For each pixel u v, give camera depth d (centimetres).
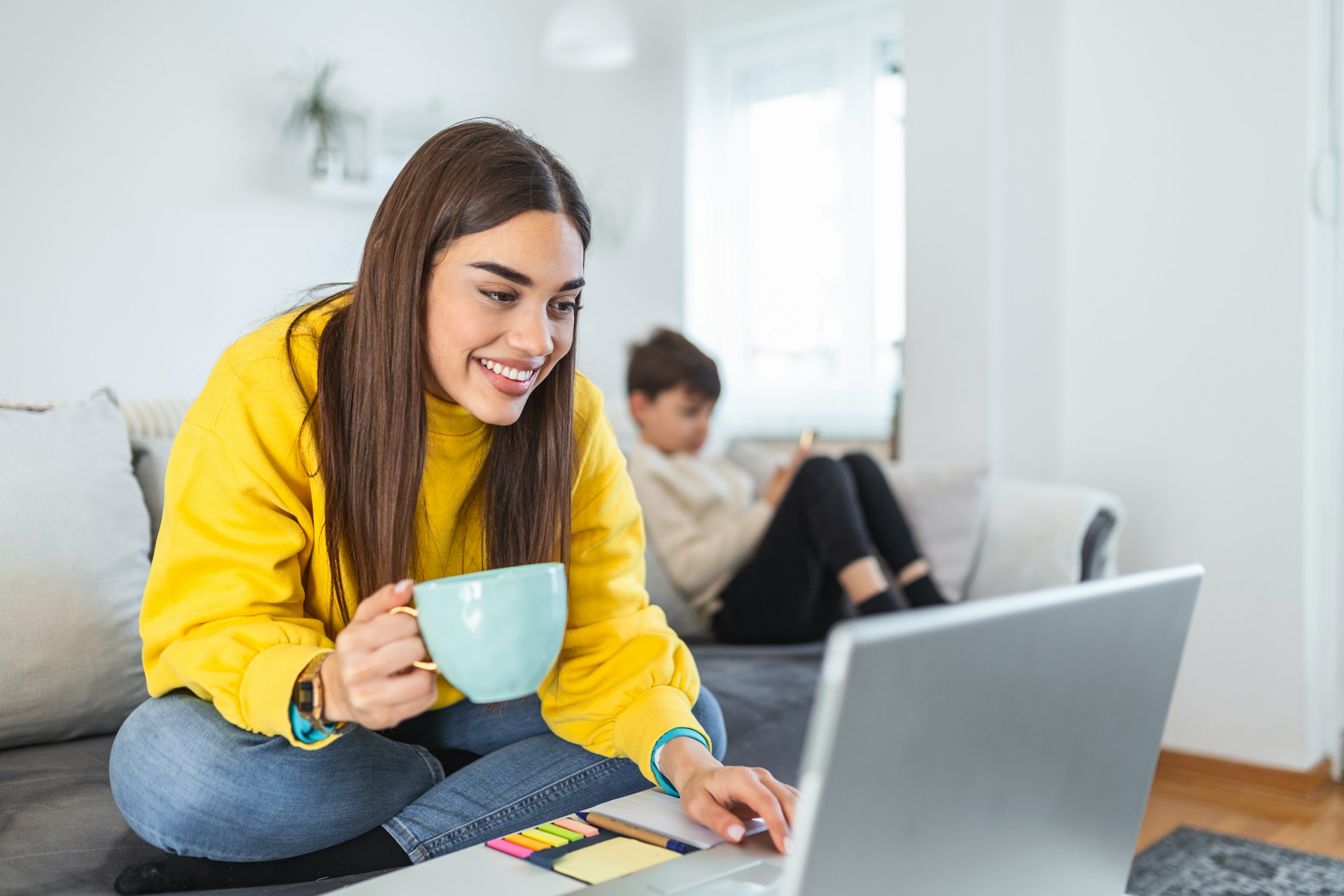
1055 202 262
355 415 91
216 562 90
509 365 87
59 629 124
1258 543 232
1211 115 238
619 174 407
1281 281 229
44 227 290
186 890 90
